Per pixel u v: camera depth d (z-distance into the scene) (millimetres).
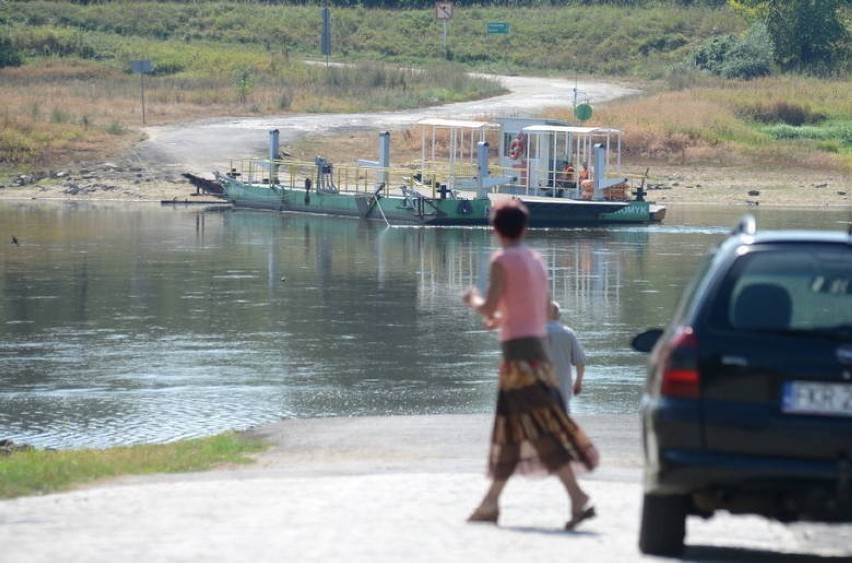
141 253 138875
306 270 126438
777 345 28000
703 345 28312
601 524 35344
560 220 176250
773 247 29406
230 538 32219
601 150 180000
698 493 28438
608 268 129625
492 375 75938
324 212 192250
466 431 56312
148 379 74438
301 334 89875
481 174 179625
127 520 35344
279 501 38531
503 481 34312
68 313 98500
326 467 48219
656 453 28578
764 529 36375
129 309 100562
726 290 28859
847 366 27750
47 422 63812
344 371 76812
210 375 75625
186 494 40438
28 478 43938
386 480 43188
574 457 33844
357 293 110750
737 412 27984
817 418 27797
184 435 60969
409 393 70562
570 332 45156
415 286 115750
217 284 115438
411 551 30547
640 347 35281
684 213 199000
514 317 33500
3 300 104688
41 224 170250
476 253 143750
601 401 67750
